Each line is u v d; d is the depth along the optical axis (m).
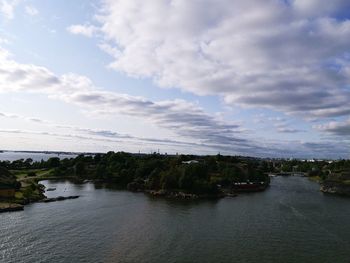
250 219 120.69
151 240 91.38
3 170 172.88
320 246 88.12
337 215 129.88
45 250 81.19
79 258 76.12
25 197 152.25
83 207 139.88
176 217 122.88
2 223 107.44
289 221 117.69
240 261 76.25
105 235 95.44
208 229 104.75
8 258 75.44
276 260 77.31
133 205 147.88
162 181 193.50
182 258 77.50
